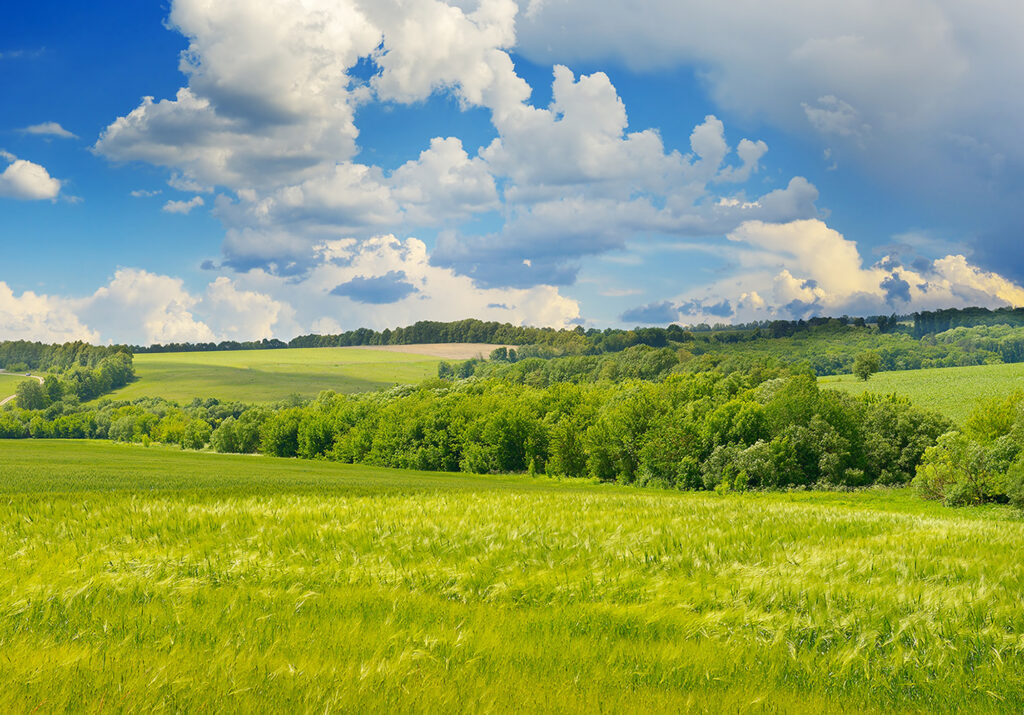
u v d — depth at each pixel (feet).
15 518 55.83
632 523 51.47
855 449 240.73
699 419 261.03
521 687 19.36
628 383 402.72
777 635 25.02
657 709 18.42
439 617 27.35
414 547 42.42
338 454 393.09
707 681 21.11
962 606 28.89
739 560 38.88
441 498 72.64
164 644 22.40
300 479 215.72
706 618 26.96
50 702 16.78
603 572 35.35
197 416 591.78
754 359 492.13
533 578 34.27
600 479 275.59
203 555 39.91
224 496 105.91
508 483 266.77
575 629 26.45
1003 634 25.25
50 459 277.03
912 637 25.66
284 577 34.45
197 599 29.76
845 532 51.37
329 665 20.26
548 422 344.69
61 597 28.91
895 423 248.52
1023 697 20.63
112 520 54.08
